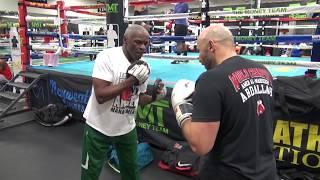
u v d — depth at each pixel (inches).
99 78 61.3
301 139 83.2
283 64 81.3
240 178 39.4
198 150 38.2
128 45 61.5
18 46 178.7
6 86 165.8
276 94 84.1
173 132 109.4
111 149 96.3
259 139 40.9
